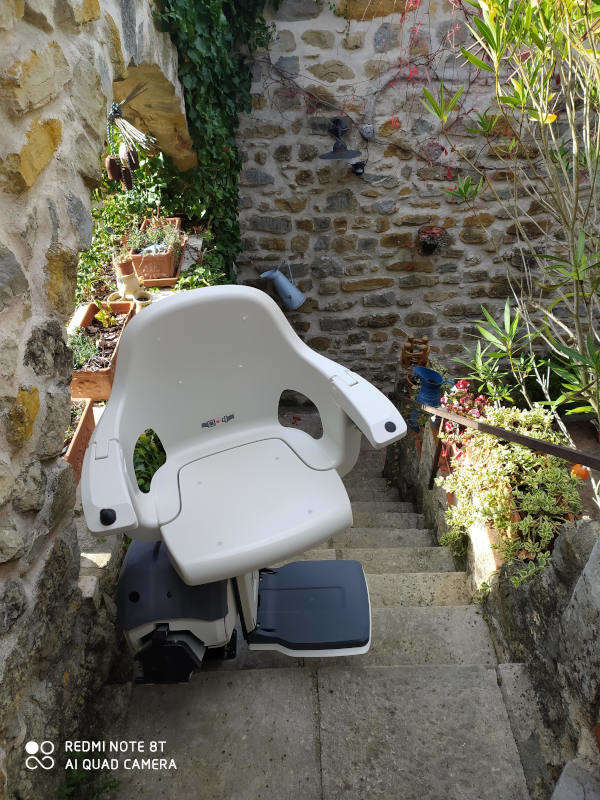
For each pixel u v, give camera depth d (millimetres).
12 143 1178
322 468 1610
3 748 1136
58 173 1433
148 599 1511
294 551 1417
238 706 1647
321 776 1493
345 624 1757
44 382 1334
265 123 4883
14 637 1178
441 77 4629
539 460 2139
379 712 1633
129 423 1517
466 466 2354
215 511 1483
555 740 1508
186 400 1604
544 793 1455
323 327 5945
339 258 5539
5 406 1149
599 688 1321
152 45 2898
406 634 2000
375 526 3672
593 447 4953
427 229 5199
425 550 2838
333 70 4652
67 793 1371
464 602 2354
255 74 4680
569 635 1451
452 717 1620
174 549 1392
